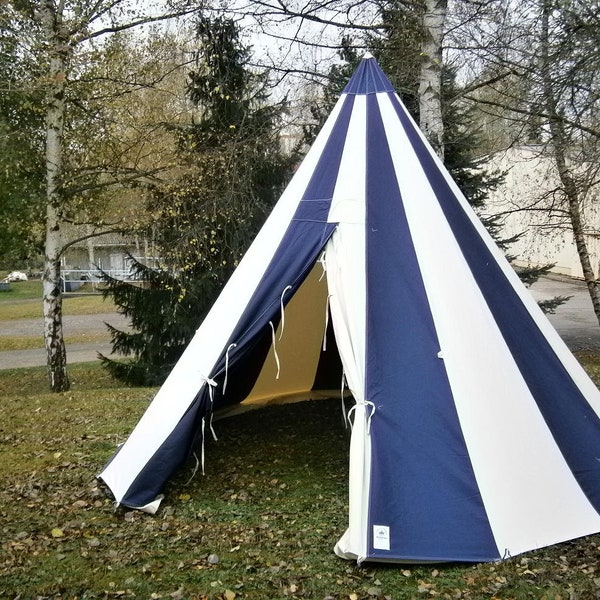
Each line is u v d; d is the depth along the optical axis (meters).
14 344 19.77
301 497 5.45
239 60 11.79
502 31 8.66
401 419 4.39
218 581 3.99
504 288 5.08
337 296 4.80
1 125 10.38
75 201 12.08
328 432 7.34
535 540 4.24
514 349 4.78
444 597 3.75
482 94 11.10
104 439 7.29
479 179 12.66
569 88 8.29
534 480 4.40
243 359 5.21
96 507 5.19
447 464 4.29
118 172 11.52
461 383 4.48
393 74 9.62
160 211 11.25
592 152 9.20
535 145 11.56
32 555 4.36
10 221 11.34
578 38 7.80
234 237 11.55
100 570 4.14
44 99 11.05
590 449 4.70
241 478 5.91
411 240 4.86
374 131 5.28
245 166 11.26
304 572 4.08
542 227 13.70
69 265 37.91
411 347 4.55
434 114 9.00
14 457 6.68
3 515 5.05
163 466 5.16
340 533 4.66
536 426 4.56
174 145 11.50
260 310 5.05
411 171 5.15
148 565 4.20
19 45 10.34
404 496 4.23
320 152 5.39
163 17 10.61
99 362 16.19
